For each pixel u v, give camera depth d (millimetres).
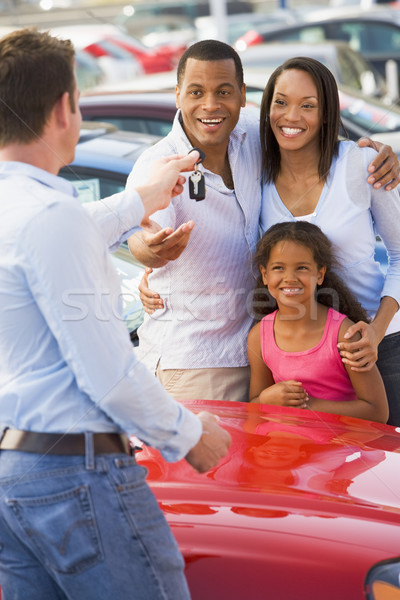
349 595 2525
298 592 2543
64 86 2424
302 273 4055
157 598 2291
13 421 2318
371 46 18047
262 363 4281
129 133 6410
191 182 3865
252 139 4398
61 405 2303
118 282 2445
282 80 4137
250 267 4285
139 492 2340
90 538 2248
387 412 4148
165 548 2332
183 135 4145
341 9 21234
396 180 4223
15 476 2289
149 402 2297
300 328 4133
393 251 4402
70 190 2457
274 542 2604
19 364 2334
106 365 2254
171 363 4277
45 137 2428
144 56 19000
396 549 2607
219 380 4281
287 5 25625
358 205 4219
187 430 2389
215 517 2693
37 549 2303
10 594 2441
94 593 2275
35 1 26016
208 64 3977
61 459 2285
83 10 25984
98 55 18594
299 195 4297
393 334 4371
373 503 2824
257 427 3459
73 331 2238
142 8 24641
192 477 2930
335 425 3580
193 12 24547
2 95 2369
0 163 2398
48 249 2229
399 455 3260
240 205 4230
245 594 2559
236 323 4309
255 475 2961
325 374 4121
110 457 2328
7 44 2387
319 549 2588
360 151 4238
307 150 4234
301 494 2830
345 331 4082
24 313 2297
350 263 4285
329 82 4129
